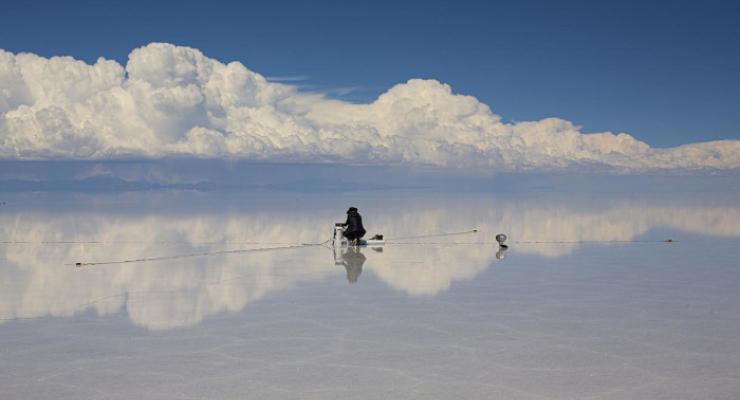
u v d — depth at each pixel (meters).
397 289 11.22
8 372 6.46
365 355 7.05
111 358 6.94
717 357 6.93
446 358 6.93
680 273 13.04
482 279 12.34
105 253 16.94
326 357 6.97
